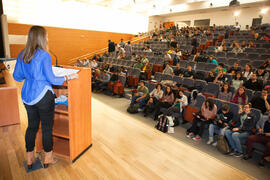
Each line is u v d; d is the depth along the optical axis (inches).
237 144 115.7
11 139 101.2
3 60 249.4
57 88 94.2
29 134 73.5
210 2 549.0
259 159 114.2
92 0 472.7
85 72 85.0
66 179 74.0
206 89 190.7
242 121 121.8
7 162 81.9
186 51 334.3
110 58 364.8
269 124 110.6
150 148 102.8
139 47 431.5
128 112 178.7
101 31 521.3
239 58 278.8
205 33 440.1
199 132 134.3
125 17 593.0
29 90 66.3
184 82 210.8
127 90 251.0
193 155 100.0
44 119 71.9
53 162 82.0
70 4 445.7
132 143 106.6
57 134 83.4
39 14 401.4
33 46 63.4
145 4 563.5
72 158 83.3
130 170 82.7
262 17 526.0
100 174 78.3
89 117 93.7
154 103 171.9
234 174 87.8
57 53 443.8
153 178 79.0
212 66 247.0
